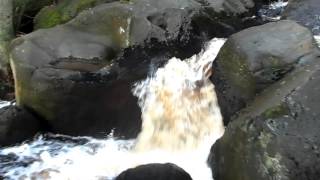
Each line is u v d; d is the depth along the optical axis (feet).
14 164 11.64
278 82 10.43
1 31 15.29
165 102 12.75
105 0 15.94
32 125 12.74
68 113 12.61
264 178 8.66
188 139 12.26
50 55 13.04
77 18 14.24
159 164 10.21
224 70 12.05
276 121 8.98
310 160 8.45
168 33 13.98
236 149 9.50
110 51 13.62
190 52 14.17
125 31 13.71
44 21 16.46
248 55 11.27
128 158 11.85
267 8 18.11
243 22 16.12
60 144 12.57
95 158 11.89
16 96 13.16
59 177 11.09
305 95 9.14
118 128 12.84
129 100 12.77
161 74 13.12
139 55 13.55
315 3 16.47
